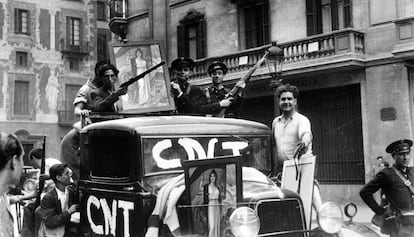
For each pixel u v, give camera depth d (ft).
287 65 64.54
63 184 19.48
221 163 15.30
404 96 57.93
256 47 74.13
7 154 10.39
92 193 18.42
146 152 16.70
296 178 17.66
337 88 64.90
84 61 133.49
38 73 126.11
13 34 123.34
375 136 60.18
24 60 124.57
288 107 19.66
